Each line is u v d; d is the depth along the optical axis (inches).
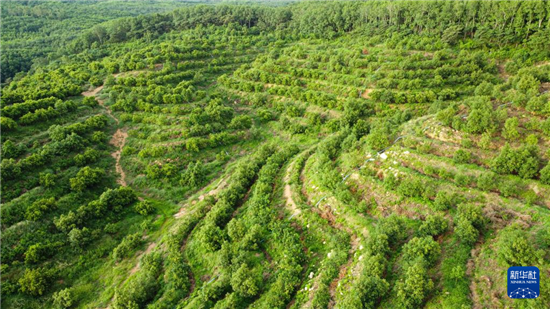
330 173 1833.2
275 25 5216.5
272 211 1823.3
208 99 3462.1
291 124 3179.1
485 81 2598.4
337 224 1636.3
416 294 1127.0
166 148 2768.2
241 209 2018.9
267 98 3624.5
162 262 1774.1
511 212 1355.8
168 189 2498.8
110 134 2955.2
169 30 5369.1
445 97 2837.1
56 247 1840.6
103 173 2432.3
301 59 3973.9
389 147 1845.5
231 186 2190.0
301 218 1736.0
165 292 1558.8
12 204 1968.5
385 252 1347.2
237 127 3127.5
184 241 1898.4
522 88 2091.5
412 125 1948.8
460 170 1573.6
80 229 1985.7
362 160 1851.6
